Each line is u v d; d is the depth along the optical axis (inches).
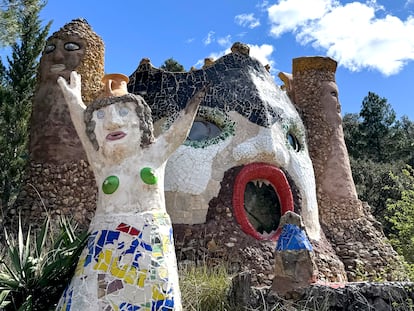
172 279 173.2
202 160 402.6
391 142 1347.2
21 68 802.8
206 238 378.9
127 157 184.5
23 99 795.4
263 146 413.7
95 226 178.4
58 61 427.2
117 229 172.7
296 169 438.6
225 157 410.3
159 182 185.3
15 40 509.7
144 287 165.9
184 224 386.6
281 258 280.4
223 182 402.3
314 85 547.2
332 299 266.8
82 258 175.2
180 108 421.7
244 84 439.5
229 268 362.9
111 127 185.6
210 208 394.0
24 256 215.0
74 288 169.3
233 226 388.8
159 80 437.1
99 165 187.5
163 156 187.9
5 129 753.0
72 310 164.6
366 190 979.9
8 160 725.3
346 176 524.1
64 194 396.2
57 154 404.2
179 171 397.4
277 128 434.0
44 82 426.3
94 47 442.3
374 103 1376.7
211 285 275.3
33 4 506.3
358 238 495.2
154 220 177.3
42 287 207.0
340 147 533.3
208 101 422.0
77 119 194.2
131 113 189.0
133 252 169.2
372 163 1069.8
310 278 277.4
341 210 508.4
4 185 711.1
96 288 165.5
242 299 262.1
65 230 239.0
